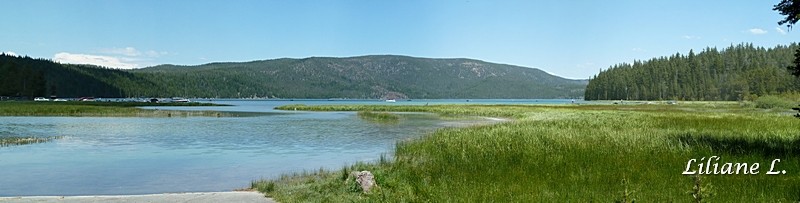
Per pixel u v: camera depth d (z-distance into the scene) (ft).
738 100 555.69
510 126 106.22
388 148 80.18
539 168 45.70
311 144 86.79
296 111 270.46
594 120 132.46
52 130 114.52
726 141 61.82
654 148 57.98
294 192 37.52
